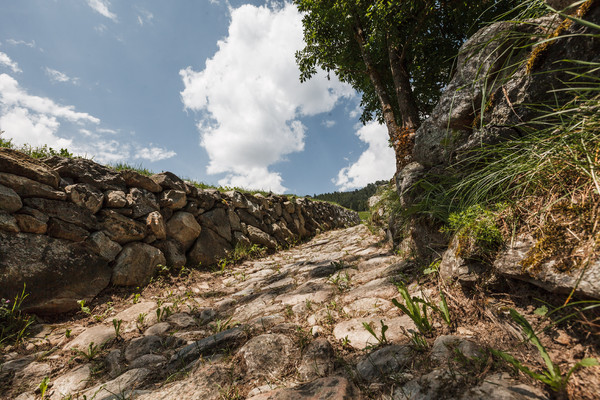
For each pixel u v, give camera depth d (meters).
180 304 2.94
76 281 2.83
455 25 5.80
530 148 1.57
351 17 5.65
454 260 1.78
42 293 2.54
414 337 1.41
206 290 3.53
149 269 3.65
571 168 1.33
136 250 3.57
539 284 1.18
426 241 2.59
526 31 1.93
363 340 1.57
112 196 3.57
